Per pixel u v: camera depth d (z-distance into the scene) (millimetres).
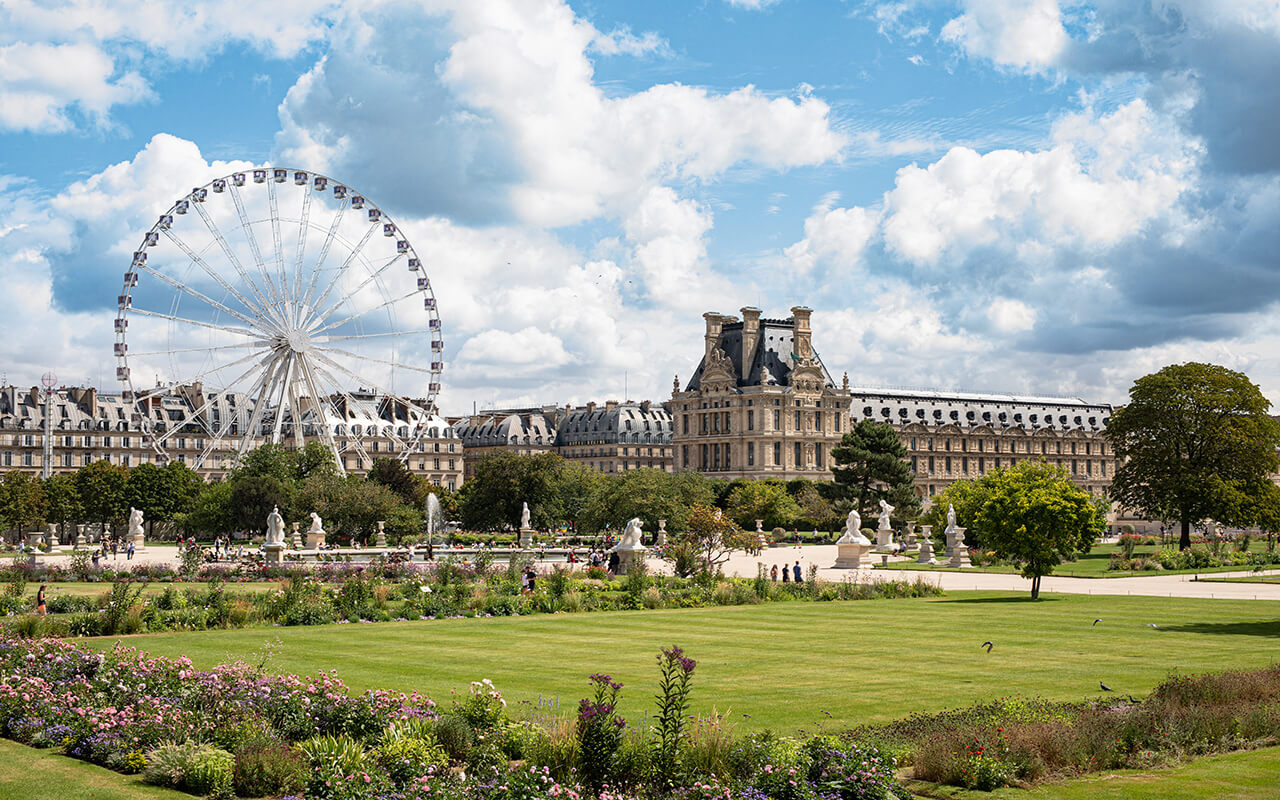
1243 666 52469
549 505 185000
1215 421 165250
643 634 65062
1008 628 68438
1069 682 48188
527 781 29859
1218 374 168750
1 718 36281
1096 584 108312
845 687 46906
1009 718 37875
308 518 171125
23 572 97438
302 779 30562
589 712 31875
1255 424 164875
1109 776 33812
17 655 41844
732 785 30797
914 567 139125
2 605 72375
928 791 32562
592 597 83438
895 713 41688
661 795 30359
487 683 36750
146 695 37125
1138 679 49000
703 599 86812
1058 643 60969
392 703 35812
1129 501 175500
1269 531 174000
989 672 50750
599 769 31172
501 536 189625
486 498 184500
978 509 157000
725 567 136750
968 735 34906
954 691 46031
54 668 40281
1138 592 97812
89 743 33688
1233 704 39969
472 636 63719
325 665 52062
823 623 71562
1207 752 36719
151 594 84688
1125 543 168875
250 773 30469
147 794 29922
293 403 188500
